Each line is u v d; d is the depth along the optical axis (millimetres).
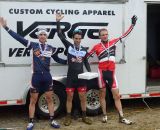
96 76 6992
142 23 7773
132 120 7418
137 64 7809
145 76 7895
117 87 7180
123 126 7039
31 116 6824
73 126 7031
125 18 7621
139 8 7715
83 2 7324
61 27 7254
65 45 7164
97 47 7145
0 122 7293
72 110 7555
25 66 7105
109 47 7121
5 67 7004
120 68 7695
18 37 6629
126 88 7773
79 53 6984
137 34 7750
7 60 6996
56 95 7398
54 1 7156
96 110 7652
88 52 7336
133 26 7457
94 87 7559
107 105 7910
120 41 7602
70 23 7297
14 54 7023
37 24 7117
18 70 7082
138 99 9086
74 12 7297
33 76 6711
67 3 7234
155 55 10844
